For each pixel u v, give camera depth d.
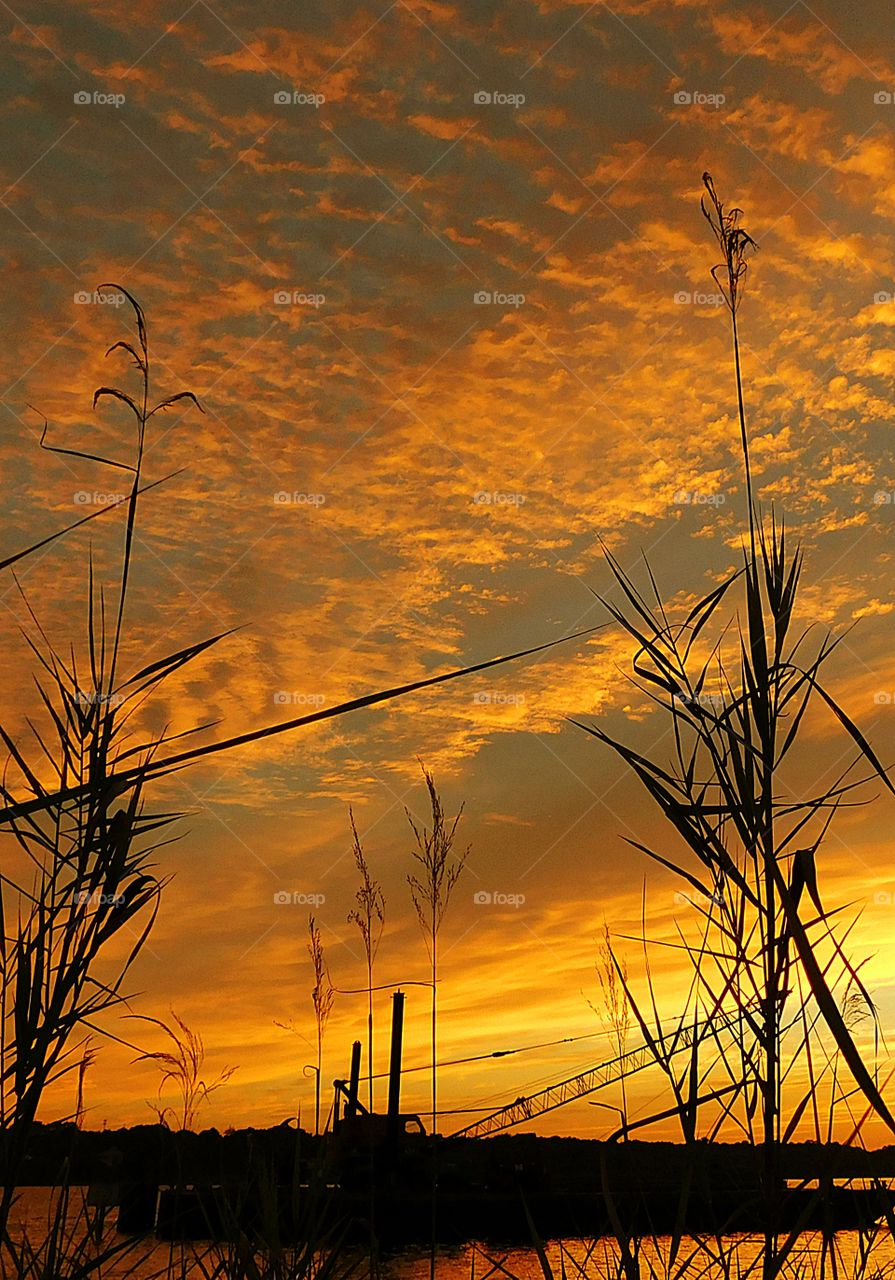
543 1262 1.69
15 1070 1.42
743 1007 1.63
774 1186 1.58
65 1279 1.56
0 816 1.05
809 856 1.33
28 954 1.44
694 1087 1.65
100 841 1.48
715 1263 1.61
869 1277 1.48
